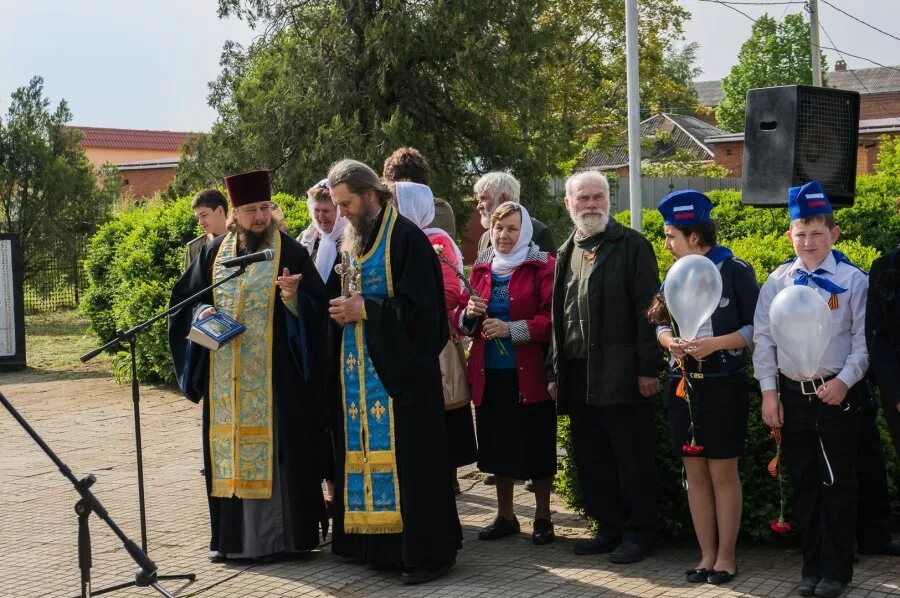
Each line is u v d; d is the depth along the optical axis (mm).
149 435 9234
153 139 58375
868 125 39156
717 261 4848
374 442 5184
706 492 4895
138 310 11711
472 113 22828
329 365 5410
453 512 5234
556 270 5473
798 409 4586
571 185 5340
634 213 12797
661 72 37812
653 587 4789
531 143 23391
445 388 5895
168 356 11430
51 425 9781
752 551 5285
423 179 6246
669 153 56000
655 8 34625
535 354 5609
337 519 5348
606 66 35562
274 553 5441
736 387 4785
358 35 22391
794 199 4660
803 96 7539
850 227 14242
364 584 5066
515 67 21672
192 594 4969
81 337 17641
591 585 4871
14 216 21594
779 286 4684
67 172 21328
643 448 5242
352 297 5172
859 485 5047
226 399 5484
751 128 7777
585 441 5445
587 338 5242
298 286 5516
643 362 5129
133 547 4289
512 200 6215
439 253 5832
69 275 22000
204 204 7457
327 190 6129
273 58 23000
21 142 21141
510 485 5824
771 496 5262
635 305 5176
